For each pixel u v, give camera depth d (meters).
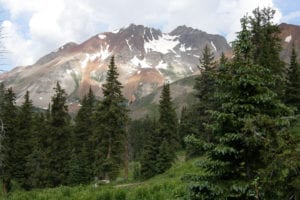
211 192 11.55
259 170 9.32
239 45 12.41
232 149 11.23
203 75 56.31
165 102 68.75
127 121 55.31
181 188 22.06
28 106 64.38
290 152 8.67
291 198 8.74
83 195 24.45
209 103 53.38
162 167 60.06
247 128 10.46
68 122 65.06
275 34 47.06
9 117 56.62
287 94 49.53
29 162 60.03
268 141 9.45
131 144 118.44
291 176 8.69
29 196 27.34
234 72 12.45
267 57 38.94
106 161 53.53
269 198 9.08
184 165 45.53
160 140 64.81
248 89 12.01
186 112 94.25
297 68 52.03
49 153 62.84
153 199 21.95
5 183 57.22
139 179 59.31
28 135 62.41
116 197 22.59
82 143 72.25
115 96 53.88
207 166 11.93
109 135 54.34
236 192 11.28
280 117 11.07
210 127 12.20
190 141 12.26
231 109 11.86
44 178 60.62
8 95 57.50
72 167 62.47
